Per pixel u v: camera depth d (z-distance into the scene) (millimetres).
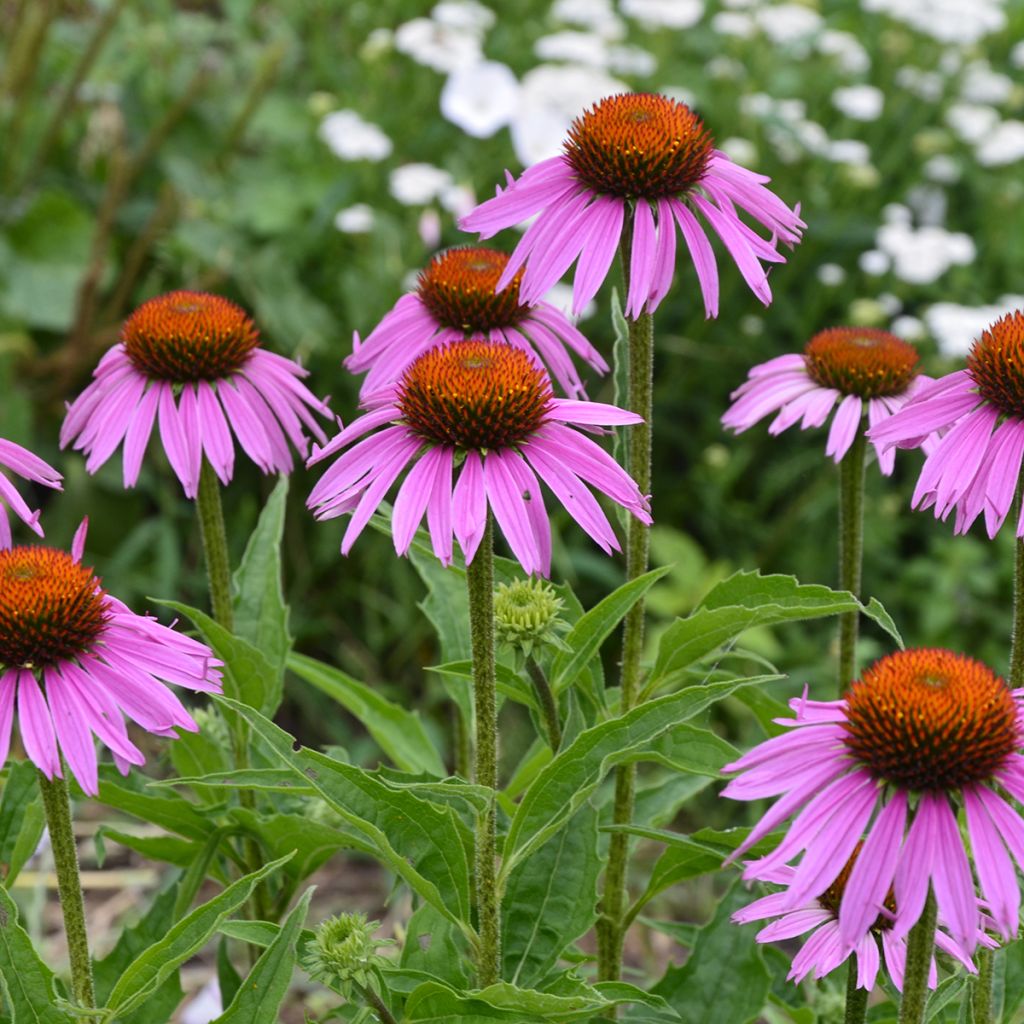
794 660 1423
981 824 867
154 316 1009
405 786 928
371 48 1688
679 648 969
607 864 1005
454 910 940
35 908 1116
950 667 888
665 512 1582
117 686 904
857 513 1025
